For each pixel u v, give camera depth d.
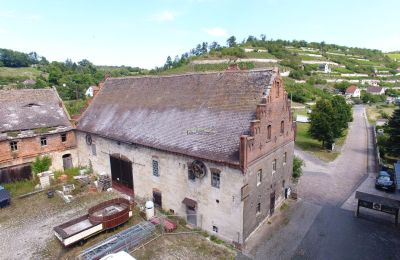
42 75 124.69
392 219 25.38
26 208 27.75
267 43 173.25
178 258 19.91
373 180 35.75
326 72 149.25
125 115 31.53
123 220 23.86
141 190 28.25
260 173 22.27
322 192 31.77
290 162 29.08
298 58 157.12
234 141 20.84
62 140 35.91
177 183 24.27
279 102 24.11
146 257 20.03
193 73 28.80
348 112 60.66
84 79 108.00
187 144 23.14
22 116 34.62
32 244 21.89
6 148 31.58
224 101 24.06
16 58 152.25
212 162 21.03
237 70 25.22
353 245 21.41
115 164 30.84
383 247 21.16
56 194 30.58
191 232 22.98
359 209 27.31
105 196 29.92
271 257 19.94
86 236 21.45
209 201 22.09
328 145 53.03
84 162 36.41
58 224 24.69
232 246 21.19
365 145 55.22
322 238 22.30
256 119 20.59
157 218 24.58
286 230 23.44
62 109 38.31
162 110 28.22
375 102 123.44
